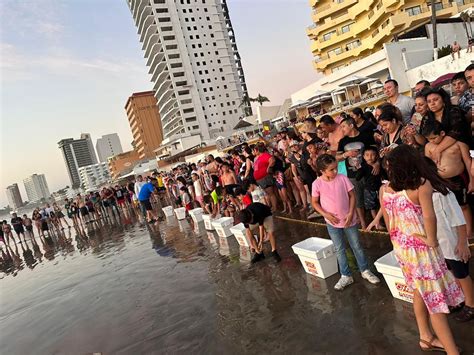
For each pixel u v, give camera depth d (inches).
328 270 196.7
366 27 1849.2
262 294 198.8
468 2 1643.7
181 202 625.0
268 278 218.5
